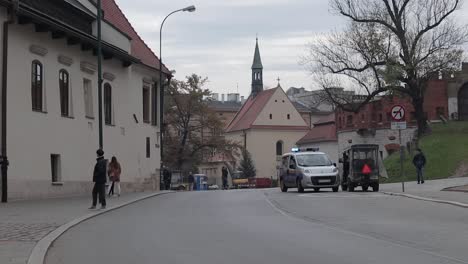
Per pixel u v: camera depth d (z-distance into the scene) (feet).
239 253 37.42
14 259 35.27
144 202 87.40
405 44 165.68
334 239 43.16
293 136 376.89
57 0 99.91
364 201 78.69
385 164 174.09
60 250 40.01
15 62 83.66
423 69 166.91
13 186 82.58
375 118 210.38
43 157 91.25
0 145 80.28
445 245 39.81
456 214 60.39
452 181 122.83
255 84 439.22
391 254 36.22
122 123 127.13
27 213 65.00
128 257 36.83
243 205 77.25
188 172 260.83
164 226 53.52
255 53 441.68
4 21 80.94
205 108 257.55
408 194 86.17
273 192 112.68
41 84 92.17
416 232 46.68
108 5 153.28
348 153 116.67
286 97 379.55
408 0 165.78
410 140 194.70
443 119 184.85
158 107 154.92
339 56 177.06
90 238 45.88
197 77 257.75
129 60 125.39
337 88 180.96
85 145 107.34
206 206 77.05
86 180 107.24
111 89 122.01
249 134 371.56
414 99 171.12
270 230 49.16
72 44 101.76
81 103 106.22
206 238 44.78
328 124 324.19
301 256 35.99
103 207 71.61
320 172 106.22
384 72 165.17
